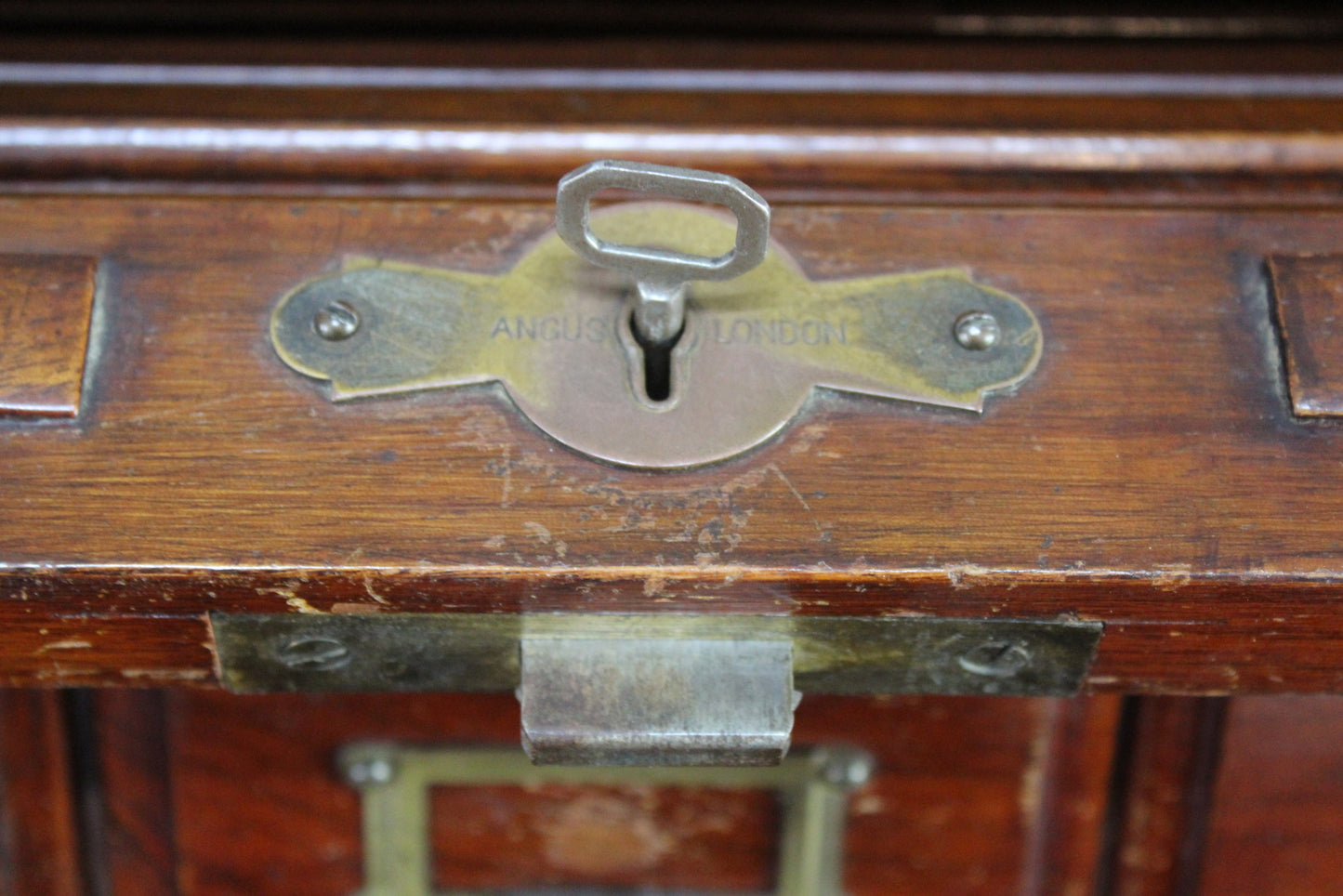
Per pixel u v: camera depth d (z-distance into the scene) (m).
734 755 0.66
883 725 0.87
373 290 0.71
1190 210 0.75
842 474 0.66
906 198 0.75
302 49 0.82
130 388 0.68
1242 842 0.87
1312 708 0.85
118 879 0.92
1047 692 0.70
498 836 0.91
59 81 0.78
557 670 0.67
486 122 0.75
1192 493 0.66
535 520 0.65
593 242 0.64
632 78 0.80
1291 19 0.90
